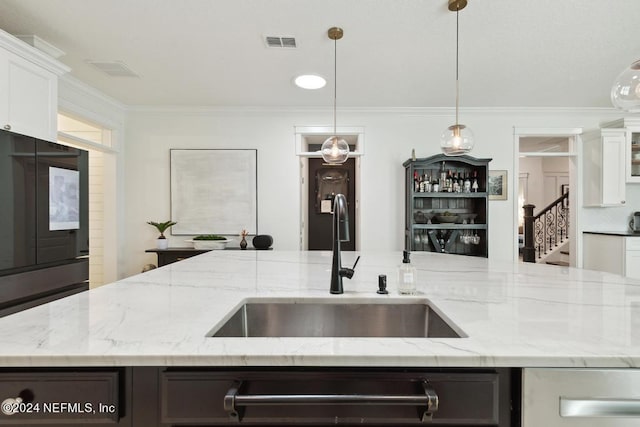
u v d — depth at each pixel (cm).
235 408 71
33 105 238
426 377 74
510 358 71
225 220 441
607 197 403
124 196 439
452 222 412
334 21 238
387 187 441
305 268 188
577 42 265
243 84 357
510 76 332
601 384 71
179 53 288
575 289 133
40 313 100
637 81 143
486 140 438
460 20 235
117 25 245
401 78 339
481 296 123
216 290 133
